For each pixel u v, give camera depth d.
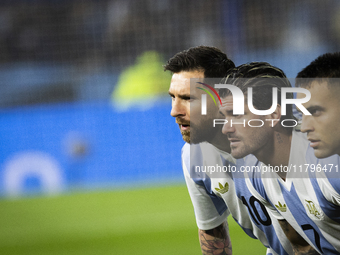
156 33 30.30
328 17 28.83
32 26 30.73
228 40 29.55
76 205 16.97
